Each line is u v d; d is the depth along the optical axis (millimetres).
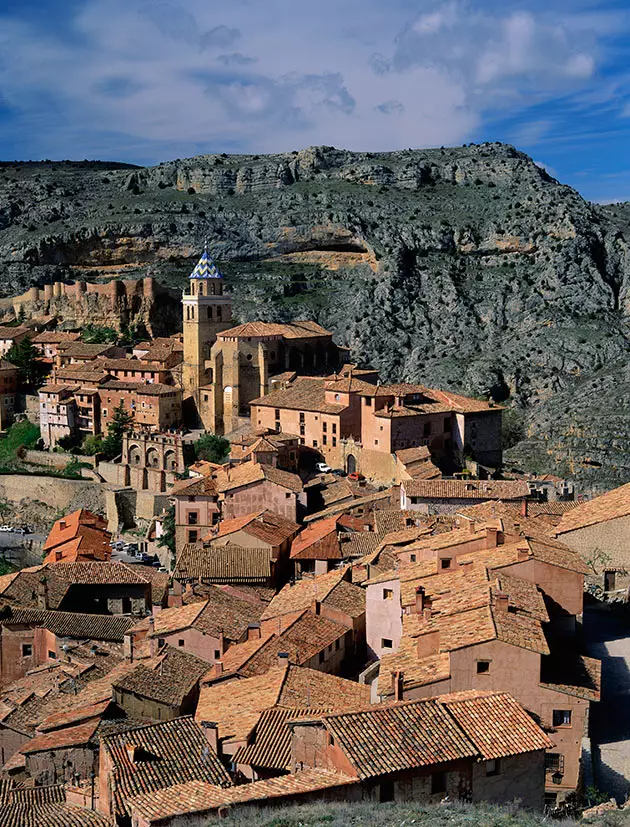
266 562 137250
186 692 97500
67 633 126562
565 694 75875
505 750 66812
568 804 71875
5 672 128375
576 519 111875
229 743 78562
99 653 121188
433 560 103125
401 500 157125
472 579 90812
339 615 107625
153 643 109312
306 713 81500
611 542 107062
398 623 102000
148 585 142000
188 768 76125
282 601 115375
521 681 76438
